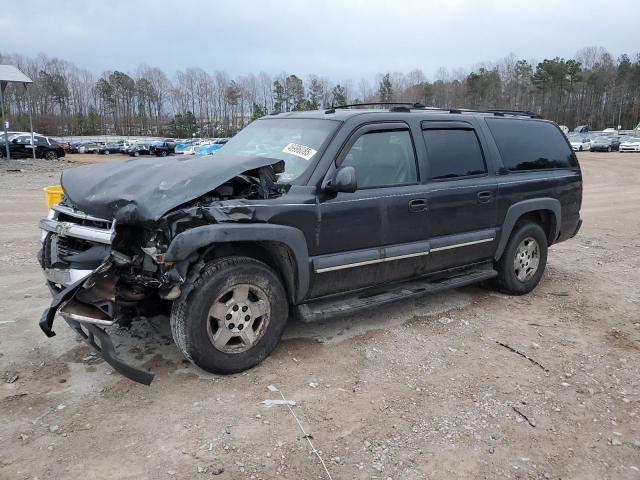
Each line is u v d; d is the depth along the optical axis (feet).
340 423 11.27
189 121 336.08
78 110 371.76
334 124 15.08
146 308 13.01
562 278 22.74
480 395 12.66
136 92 376.89
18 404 11.55
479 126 18.48
